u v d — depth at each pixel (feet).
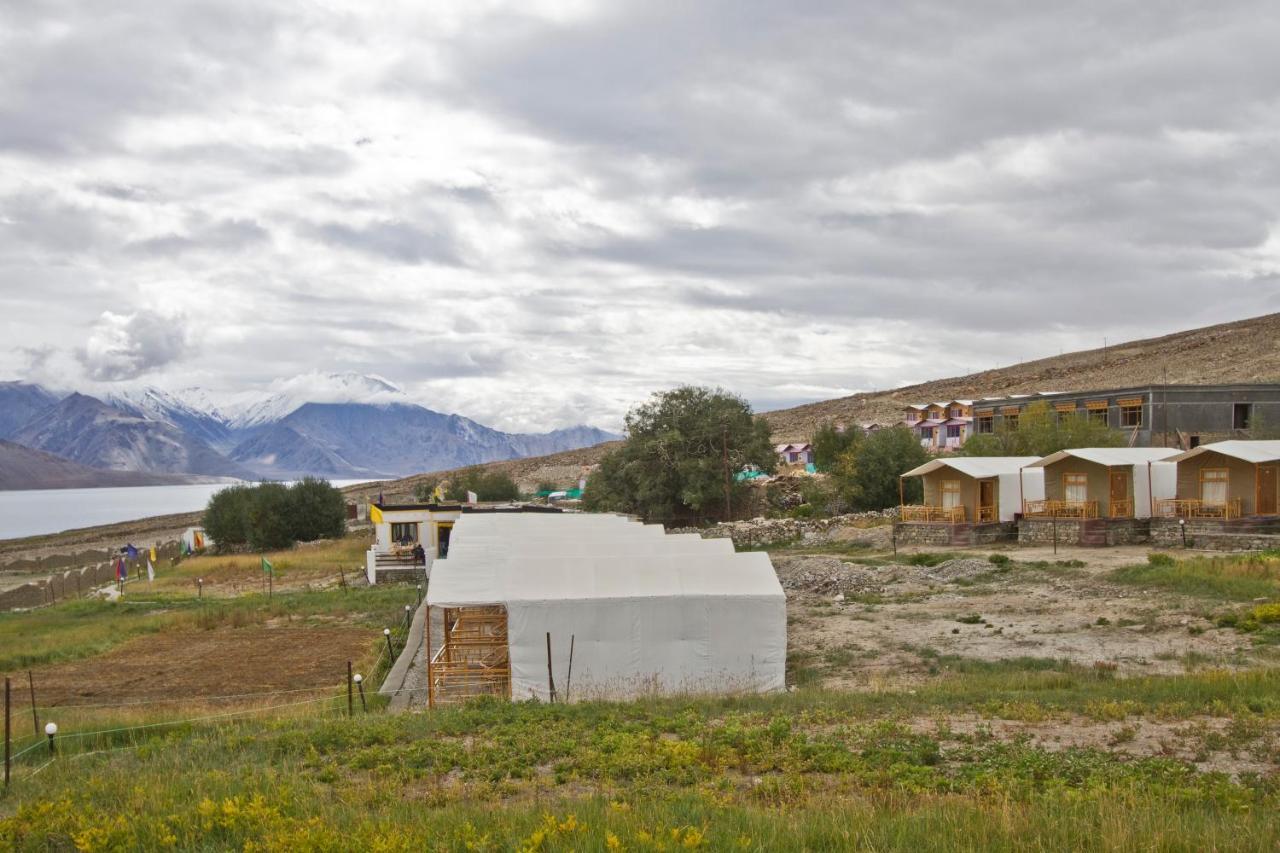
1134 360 509.35
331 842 30.94
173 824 35.04
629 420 246.06
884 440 221.87
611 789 40.91
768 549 186.39
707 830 31.24
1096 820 32.30
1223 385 221.25
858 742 48.62
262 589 167.32
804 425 520.01
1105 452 156.97
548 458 602.85
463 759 47.80
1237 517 139.74
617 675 74.79
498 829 32.68
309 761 48.65
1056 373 531.50
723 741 49.21
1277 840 29.50
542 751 48.96
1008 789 38.81
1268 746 44.93
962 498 169.78
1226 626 83.05
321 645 106.01
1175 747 45.62
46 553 380.99
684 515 241.76
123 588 178.91
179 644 110.63
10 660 99.81
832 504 225.56
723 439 232.32
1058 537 151.23
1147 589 102.22
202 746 53.36
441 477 540.11
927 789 39.91
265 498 253.65
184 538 272.31
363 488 627.05
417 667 88.99
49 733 54.95
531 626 74.74
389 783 43.27
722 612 75.92
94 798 41.55
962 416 329.93
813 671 78.79
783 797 39.32
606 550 96.94
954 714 55.11
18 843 34.40
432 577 79.36
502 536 113.39
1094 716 52.44
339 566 190.29
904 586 121.70
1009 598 106.63
